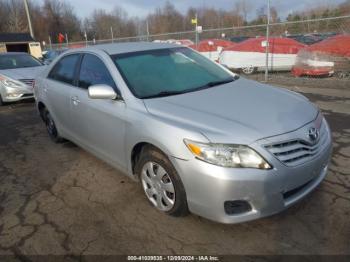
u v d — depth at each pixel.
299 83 9.82
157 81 3.54
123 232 2.94
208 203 2.58
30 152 5.07
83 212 3.29
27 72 8.84
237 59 12.54
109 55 3.76
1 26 62.19
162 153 2.90
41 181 4.04
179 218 3.05
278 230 2.82
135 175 3.44
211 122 2.70
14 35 31.70
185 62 4.01
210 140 2.52
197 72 3.90
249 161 2.47
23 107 8.49
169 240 2.80
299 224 2.88
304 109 3.09
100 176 4.06
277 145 2.56
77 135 4.39
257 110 2.91
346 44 9.77
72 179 4.03
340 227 2.81
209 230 2.88
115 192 3.64
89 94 3.25
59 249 2.78
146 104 3.15
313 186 2.88
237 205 2.59
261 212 2.57
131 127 3.14
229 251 2.63
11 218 3.27
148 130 2.92
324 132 3.07
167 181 2.96
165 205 3.06
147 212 3.21
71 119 4.38
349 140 4.71
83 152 4.92
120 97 3.36
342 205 3.10
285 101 3.20
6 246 2.85
